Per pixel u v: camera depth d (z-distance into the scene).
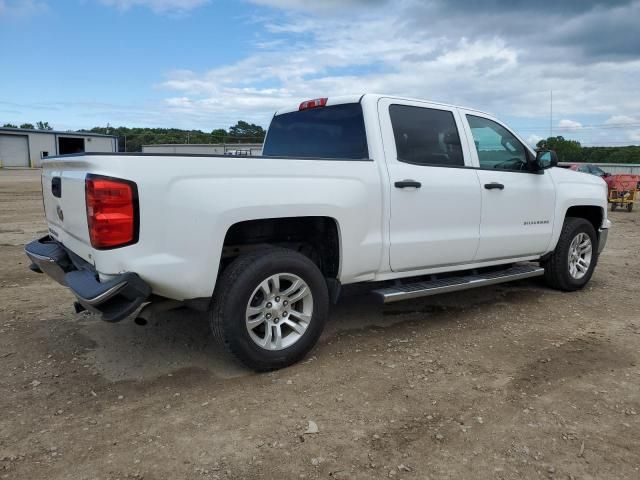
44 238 4.55
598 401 3.33
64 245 3.93
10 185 26.06
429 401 3.30
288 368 3.78
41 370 3.73
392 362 3.92
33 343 4.23
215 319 3.51
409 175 4.34
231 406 3.21
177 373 3.69
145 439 2.85
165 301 3.46
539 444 2.83
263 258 3.57
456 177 4.66
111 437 2.86
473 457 2.70
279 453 2.72
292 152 5.07
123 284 3.06
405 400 3.31
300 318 3.83
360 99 4.37
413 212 4.37
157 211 3.16
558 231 5.74
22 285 6.05
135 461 2.64
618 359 4.03
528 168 5.45
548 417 3.12
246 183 3.48
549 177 5.60
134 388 3.46
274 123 5.38
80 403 3.25
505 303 5.55
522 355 4.09
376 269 4.25
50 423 3.01
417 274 4.57
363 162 4.10
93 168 3.12
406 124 4.47
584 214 6.50
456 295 5.83
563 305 5.51
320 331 3.92
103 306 3.18
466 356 4.05
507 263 5.43
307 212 3.73
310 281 3.79
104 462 2.64
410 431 2.94
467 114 4.97
